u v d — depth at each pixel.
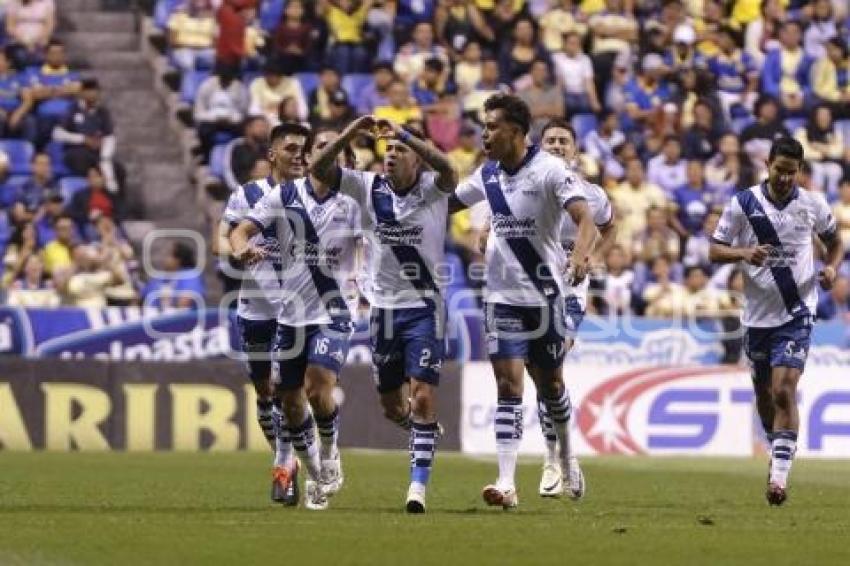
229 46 86.56
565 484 44.88
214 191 82.88
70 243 77.12
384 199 38.94
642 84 89.88
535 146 39.78
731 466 64.38
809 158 90.00
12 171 81.56
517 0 91.06
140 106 89.12
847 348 73.44
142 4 92.31
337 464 40.97
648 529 35.75
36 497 44.75
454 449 71.12
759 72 92.12
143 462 62.34
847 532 35.78
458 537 33.28
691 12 92.88
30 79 84.06
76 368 70.50
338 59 88.12
